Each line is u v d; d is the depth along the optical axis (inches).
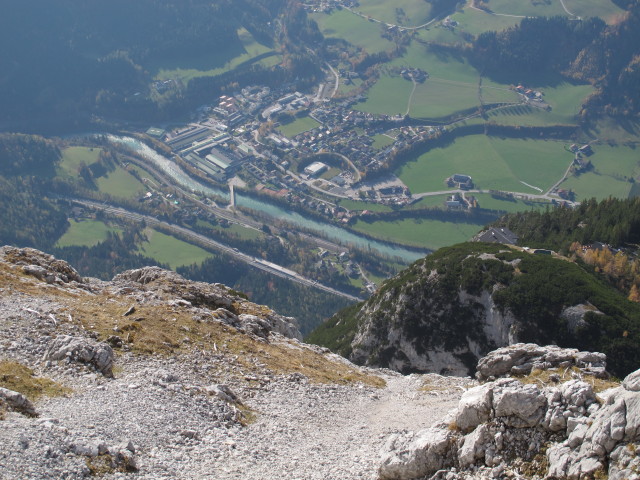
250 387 2076.8
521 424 1349.7
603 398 1302.9
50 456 1250.6
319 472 1518.2
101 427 1469.0
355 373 2701.8
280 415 1930.4
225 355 2244.1
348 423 1995.6
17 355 1771.7
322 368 2564.0
